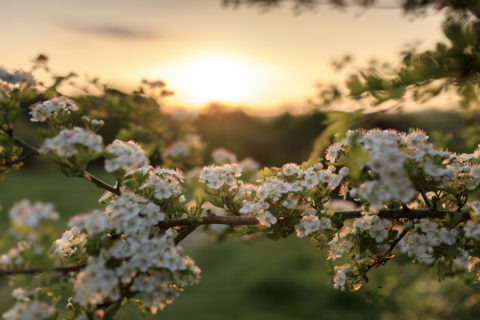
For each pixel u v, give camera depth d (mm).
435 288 4762
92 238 1592
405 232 1893
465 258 1976
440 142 1768
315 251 11961
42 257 1409
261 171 2162
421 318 4699
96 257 1591
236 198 2086
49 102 1889
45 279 1498
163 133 3258
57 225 6531
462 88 1478
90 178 1780
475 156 1900
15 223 1299
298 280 10055
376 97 1384
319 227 1946
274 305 9211
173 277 1642
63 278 1577
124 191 1890
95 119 1934
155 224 1743
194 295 10039
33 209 1314
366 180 1671
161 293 1604
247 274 10836
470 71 1453
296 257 11539
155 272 1619
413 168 1620
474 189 1850
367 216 1920
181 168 3475
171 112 3389
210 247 13148
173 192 1876
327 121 1396
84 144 1667
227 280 10719
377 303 1944
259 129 10180
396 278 5230
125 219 1648
